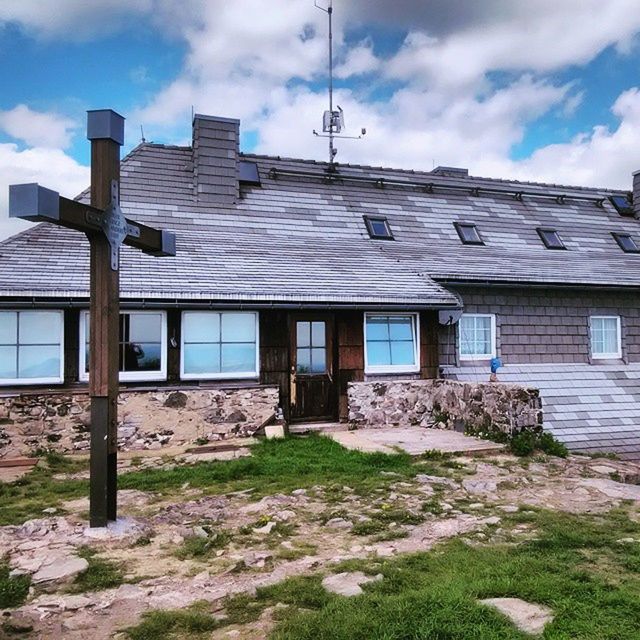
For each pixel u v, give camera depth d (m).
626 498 6.02
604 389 12.76
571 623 3.01
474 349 12.45
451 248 13.78
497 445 8.58
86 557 4.17
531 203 16.64
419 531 4.86
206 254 10.83
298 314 10.49
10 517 5.28
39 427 8.60
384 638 2.88
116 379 4.93
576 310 13.27
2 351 8.73
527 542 4.48
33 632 3.08
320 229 13.29
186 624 3.13
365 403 10.50
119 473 7.15
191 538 4.64
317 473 6.99
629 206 17.86
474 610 3.13
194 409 9.34
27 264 9.23
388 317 10.98
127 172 12.72
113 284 4.91
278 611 3.28
